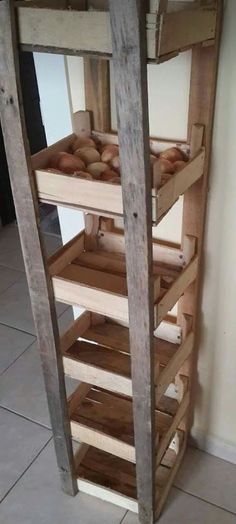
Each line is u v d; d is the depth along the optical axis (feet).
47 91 3.68
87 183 2.74
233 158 3.27
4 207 8.80
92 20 2.28
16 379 5.81
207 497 4.51
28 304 7.02
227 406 4.55
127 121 2.38
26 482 4.71
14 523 4.39
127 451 3.87
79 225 4.28
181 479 4.67
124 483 4.47
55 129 3.87
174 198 2.87
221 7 2.78
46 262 3.19
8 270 7.79
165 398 4.46
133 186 2.55
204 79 2.99
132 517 4.37
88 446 4.75
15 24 2.43
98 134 3.47
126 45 2.21
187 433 4.83
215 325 4.11
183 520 4.34
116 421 4.19
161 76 3.22
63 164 3.04
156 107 3.36
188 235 3.58
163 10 2.17
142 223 2.64
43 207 9.27
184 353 3.96
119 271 3.55
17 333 6.50
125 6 2.12
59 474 4.57
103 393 4.49
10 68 2.50
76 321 4.03
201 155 3.15
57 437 4.13
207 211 3.56
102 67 3.23
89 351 3.95
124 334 4.11
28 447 5.02
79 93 3.56
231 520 4.33
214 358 4.31
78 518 4.39
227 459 4.83
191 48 2.69
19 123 2.64
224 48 2.92
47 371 3.71
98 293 3.13
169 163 3.01
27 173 2.81
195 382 4.56
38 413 5.37
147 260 2.77
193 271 3.61
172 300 3.30
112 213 2.76
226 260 3.71
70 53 2.42
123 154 2.48
